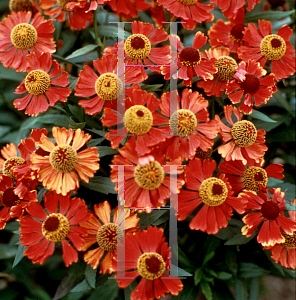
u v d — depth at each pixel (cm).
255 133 53
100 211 51
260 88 54
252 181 53
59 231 49
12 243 59
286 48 59
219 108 59
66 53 64
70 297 62
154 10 63
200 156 54
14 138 67
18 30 56
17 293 65
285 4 71
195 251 61
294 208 53
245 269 59
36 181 51
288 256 53
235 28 60
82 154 50
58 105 56
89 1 56
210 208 51
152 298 49
